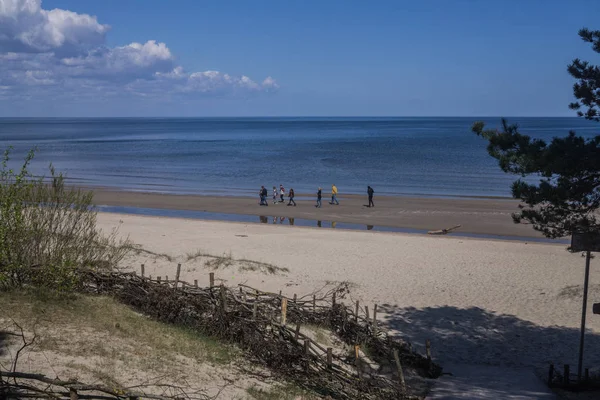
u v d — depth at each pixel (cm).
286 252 2472
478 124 1372
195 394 862
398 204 4191
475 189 5097
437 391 1105
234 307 1213
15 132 19562
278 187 5322
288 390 981
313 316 1408
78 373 830
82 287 1366
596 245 1213
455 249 2625
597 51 1265
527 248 2684
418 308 1803
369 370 1207
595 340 1567
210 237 2767
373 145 11475
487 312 1781
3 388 687
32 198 1275
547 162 1187
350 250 2548
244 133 19012
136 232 2850
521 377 1222
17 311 1054
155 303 1295
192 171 6669
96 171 6650
